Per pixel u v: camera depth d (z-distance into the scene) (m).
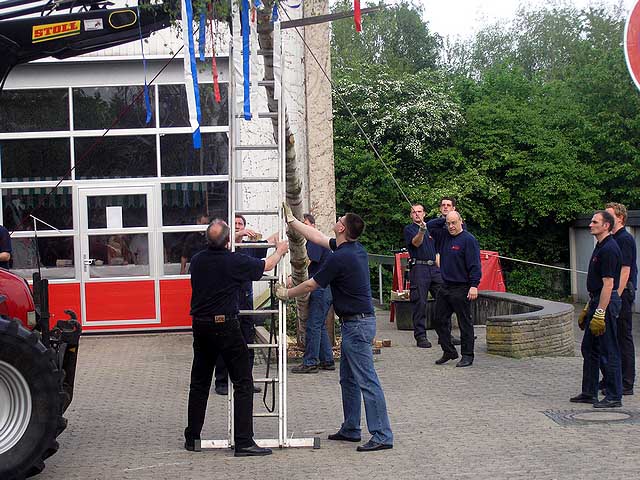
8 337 6.50
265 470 7.02
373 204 25.48
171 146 15.13
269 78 8.23
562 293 26.31
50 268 14.94
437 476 6.75
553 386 10.27
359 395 7.92
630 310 9.57
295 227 7.87
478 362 11.98
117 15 8.98
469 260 11.52
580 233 25.39
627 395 9.69
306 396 9.91
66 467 7.23
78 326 7.75
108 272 14.96
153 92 15.08
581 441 7.73
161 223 15.07
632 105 26.59
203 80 15.00
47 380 6.61
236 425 7.49
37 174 15.00
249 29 7.51
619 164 26.41
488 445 7.67
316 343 11.20
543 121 27.45
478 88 29.44
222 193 15.21
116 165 15.08
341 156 25.91
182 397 10.08
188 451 7.69
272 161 15.12
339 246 7.72
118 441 8.10
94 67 14.98
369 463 7.17
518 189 25.97
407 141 26.09
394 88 26.72
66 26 8.98
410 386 10.41
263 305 14.79
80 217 14.95
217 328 7.41
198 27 7.83
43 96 15.00
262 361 12.04
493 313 15.76
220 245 7.47
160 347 13.72
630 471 6.77
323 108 12.67
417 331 13.45
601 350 9.23
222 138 15.20
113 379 11.22
